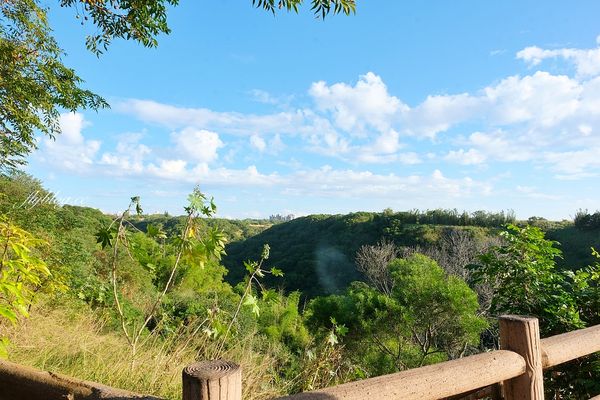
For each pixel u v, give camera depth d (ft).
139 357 10.71
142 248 10.02
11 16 22.48
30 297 7.24
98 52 22.15
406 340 43.98
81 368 10.48
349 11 12.89
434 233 103.60
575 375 11.78
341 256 117.60
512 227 13.97
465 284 42.34
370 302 42.75
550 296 12.82
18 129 23.94
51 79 23.34
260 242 161.79
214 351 11.63
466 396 6.06
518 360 5.46
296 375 12.29
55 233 22.67
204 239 10.09
